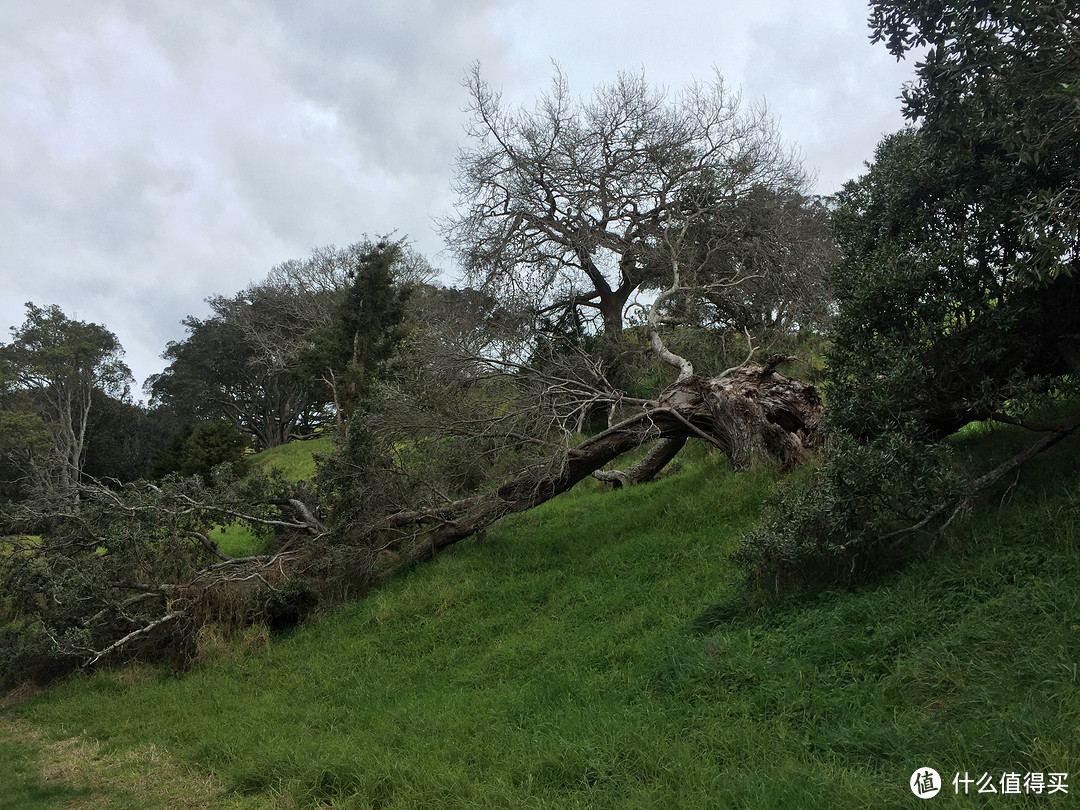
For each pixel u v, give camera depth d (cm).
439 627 1035
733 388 1246
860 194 972
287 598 1235
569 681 721
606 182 2353
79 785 712
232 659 1118
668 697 620
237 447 3203
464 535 1334
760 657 618
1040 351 778
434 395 1496
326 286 4525
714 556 934
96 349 4375
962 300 765
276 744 741
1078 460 701
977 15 603
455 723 695
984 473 770
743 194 2269
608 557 1077
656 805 453
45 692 1166
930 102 679
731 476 1212
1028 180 734
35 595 1238
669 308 2248
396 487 1357
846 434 750
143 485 1404
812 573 730
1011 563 591
